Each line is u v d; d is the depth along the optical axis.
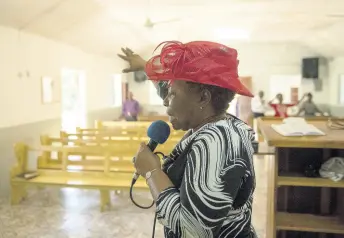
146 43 8.23
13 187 3.63
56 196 3.94
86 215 3.36
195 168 0.78
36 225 3.12
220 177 0.77
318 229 1.97
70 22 4.89
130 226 3.10
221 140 0.80
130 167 3.82
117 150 3.63
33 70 4.89
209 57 0.83
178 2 4.84
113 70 8.77
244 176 0.83
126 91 9.77
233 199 0.78
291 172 2.10
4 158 4.14
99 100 7.84
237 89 0.85
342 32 6.79
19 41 4.51
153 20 6.00
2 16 3.86
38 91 5.03
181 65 0.83
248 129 0.94
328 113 9.52
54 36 5.30
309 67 9.76
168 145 3.71
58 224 3.15
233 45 10.13
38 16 4.21
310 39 8.53
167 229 0.94
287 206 2.23
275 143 1.83
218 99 0.87
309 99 8.66
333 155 2.13
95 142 3.92
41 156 3.93
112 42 7.06
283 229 2.02
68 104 7.05
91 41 6.40
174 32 7.45
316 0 4.85
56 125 5.61
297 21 6.43
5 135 4.20
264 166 5.14
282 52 10.03
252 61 10.16
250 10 5.51
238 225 0.87
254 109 8.28
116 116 8.98
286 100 10.19
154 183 0.85
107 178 3.61
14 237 2.88
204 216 0.75
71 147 3.68
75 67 6.46
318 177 1.97
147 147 0.92
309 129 1.99
